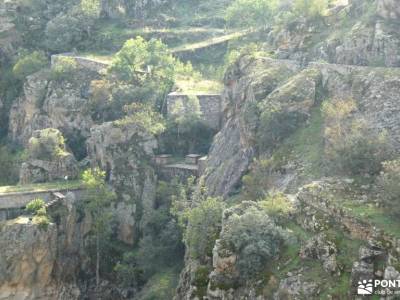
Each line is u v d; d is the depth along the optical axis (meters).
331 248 47.88
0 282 75.12
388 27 77.00
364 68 72.69
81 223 85.88
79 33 133.50
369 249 44.97
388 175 51.59
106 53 129.88
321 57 82.44
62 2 144.25
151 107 99.75
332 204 52.03
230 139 83.25
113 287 83.50
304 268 48.25
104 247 86.00
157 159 93.81
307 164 64.62
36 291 77.81
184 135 96.62
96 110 105.75
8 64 130.50
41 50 132.38
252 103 78.50
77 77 113.62
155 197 90.88
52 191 85.25
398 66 73.69
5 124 122.62
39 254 77.38
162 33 134.00
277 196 57.81
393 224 47.12
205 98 98.06
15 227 76.88
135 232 88.38
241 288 50.47
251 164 73.06
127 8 143.12
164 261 81.06
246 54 92.81
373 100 67.44
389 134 63.03
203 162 88.88
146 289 76.12
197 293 53.28
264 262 50.78
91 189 84.00
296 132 71.31
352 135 59.59
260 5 121.81
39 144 92.94
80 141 106.31
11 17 137.62
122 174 91.44
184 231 69.38
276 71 82.56
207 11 147.00
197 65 125.69
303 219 53.72
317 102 73.94
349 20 86.25
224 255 51.16
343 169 59.47
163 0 147.00
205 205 59.09
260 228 51.47
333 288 45.06
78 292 82.94
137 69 110.75
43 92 113.44
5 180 109.94
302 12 90.62
